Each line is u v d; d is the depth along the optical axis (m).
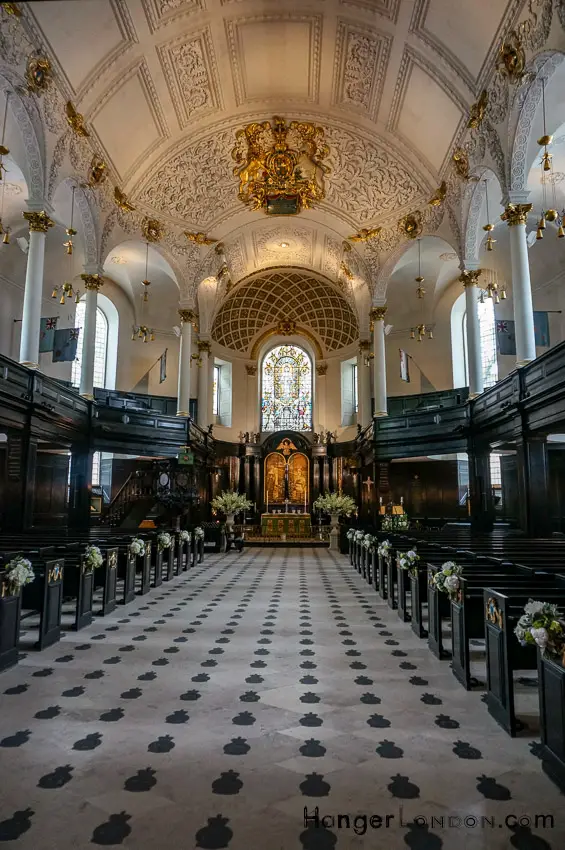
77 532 14.16
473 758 3.88
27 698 5.02
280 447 31.09
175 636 7.39
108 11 13.76
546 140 10.59
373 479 22.20
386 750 4.00
